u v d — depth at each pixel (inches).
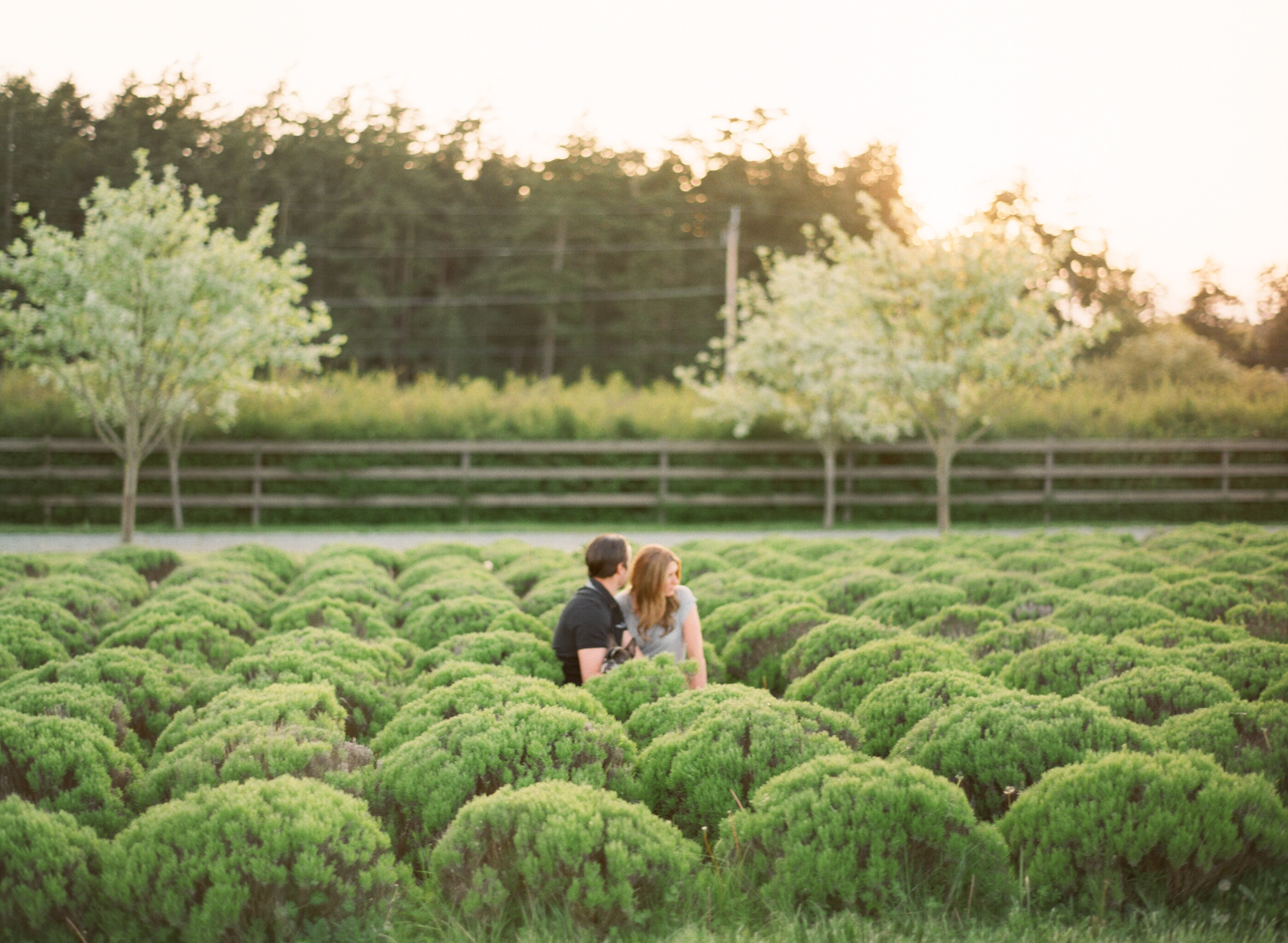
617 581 205.3
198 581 281.0
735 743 144.6
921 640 188.7
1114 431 817.5
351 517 743.1
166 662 195.0
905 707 162.9
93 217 540.4
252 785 123.9
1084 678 177.2
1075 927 114.5
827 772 130.0
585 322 2186.3
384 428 757.3
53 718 143.7
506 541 412.8
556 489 767.7
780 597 249.6
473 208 2321.6
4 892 114.8
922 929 114.1
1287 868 126.6
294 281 609.0
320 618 242.4
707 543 406.3
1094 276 2124.8
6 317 520.4
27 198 1889.8
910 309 668.1
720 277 2206.0
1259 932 113.7
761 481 780.0
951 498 766.5
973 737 144.1
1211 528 400.5
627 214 2260.1
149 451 570.9
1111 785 124.6
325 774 138.6
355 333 2091.5
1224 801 122.6
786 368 752.3
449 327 2116.1
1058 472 778.2
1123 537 405.7
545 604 263.9
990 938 112.1
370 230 2197.3
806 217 2289.6
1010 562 314.5
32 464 708.7
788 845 121.4
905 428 720.3
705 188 2330.2
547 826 119.9
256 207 2146.9
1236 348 2082.9
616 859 117.0
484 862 121.4
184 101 2117.4
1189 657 180.7
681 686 172.7
